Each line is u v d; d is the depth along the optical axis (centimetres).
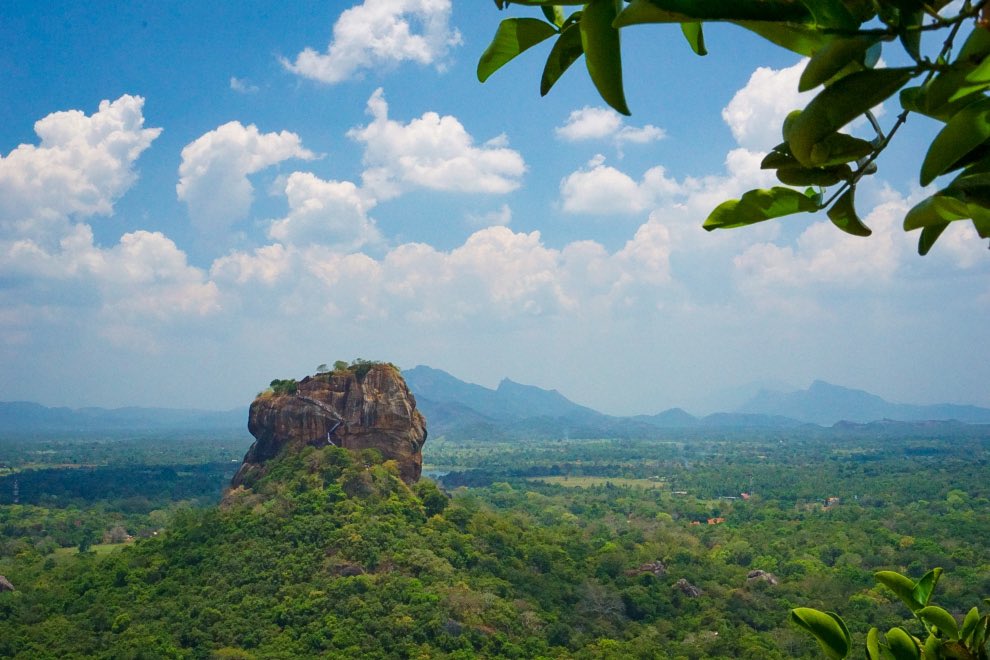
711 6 140
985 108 143
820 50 142
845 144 160
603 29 162
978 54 140
